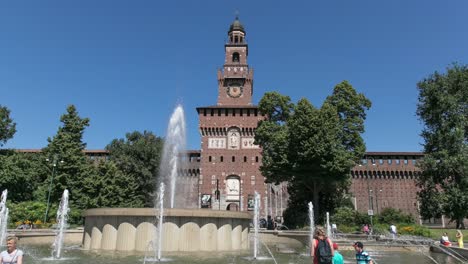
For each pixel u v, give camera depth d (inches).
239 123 3051.2
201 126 3056.1
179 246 845.2
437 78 1942.7
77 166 2336.4
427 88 1910.7
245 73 3250.5
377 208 3184.1
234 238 931.3
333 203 2064.5
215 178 2965.1
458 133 1748.3
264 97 2233.0
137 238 847.1
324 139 1808.6
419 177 1961.1
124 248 847.7
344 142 2089.1
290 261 791.7
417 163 1905.8
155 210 848.3
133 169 2881.4
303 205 2036.2
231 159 2997.0
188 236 852.6
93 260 725.3
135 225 856.3
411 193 3198.8
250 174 2962.6
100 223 898.1
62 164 2294.5
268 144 2112.5
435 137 1860.2
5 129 2662.4
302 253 987.9
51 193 2257.6
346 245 1173.7
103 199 2333.9
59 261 715.4
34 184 2373.3
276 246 1218.6
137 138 3159.5
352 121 2075.5
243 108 3053.6
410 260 911.7
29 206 2039.9
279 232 1373.0
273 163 1929.1
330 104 2079.2
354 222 1850.4
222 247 893.8
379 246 1170.6
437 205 1784.0
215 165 2992.1
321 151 1771.7
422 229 1566.2
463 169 1713.8
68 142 2384.4
